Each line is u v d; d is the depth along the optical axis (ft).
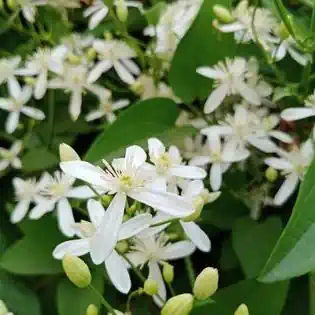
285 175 0.57
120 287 0.41
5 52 0.68
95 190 0.46
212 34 0.59
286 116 0.55
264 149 0.57
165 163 0.45
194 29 0.59
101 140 0.54
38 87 0.64
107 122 0.64
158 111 0.57
